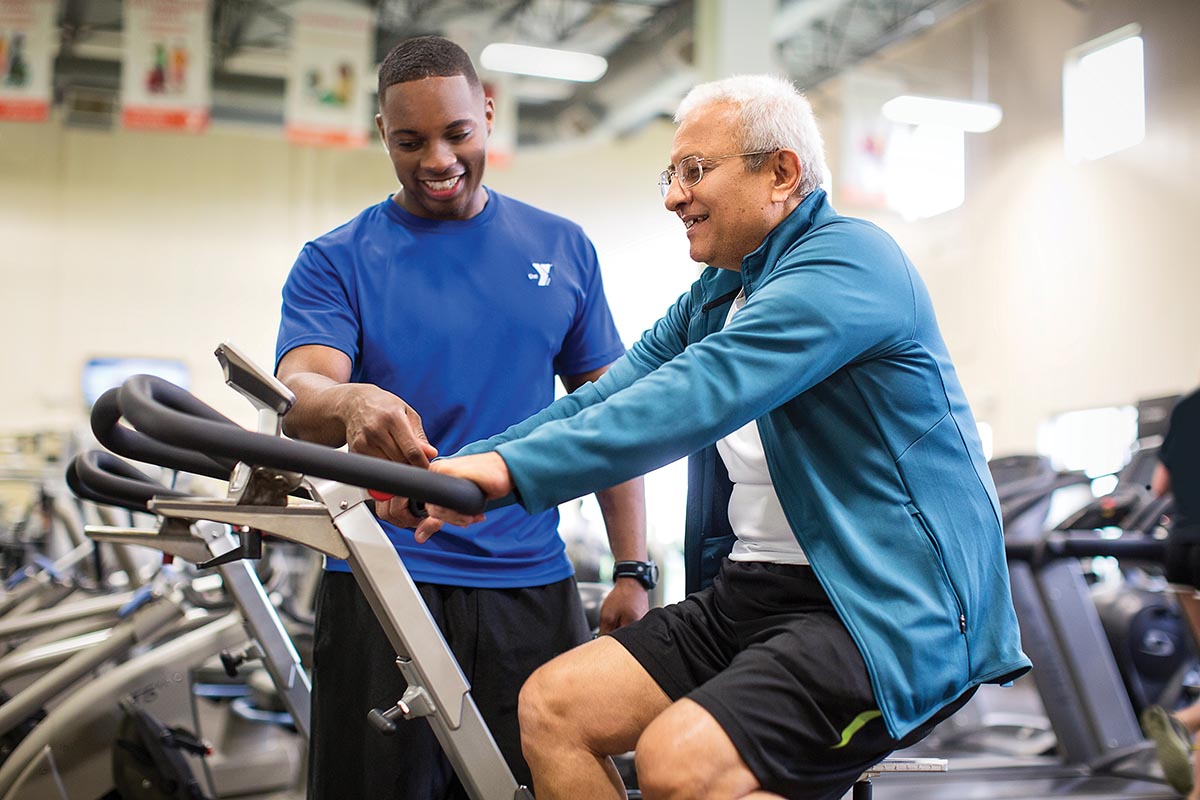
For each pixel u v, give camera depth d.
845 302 1.41
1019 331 11.23
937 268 12.05
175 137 11.91
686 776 1.29
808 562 1.50
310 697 1.99
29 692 2.71
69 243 11.59
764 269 1.58
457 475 1.29
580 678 1.50
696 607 1.60
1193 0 9.55
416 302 1.95
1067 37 10.80
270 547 3.58
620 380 1.82
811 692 1.37
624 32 11.83
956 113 10.80
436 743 1.88
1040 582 4.05
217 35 11.50
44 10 9.19
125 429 1.53
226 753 3.87
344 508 1.32
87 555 4.48
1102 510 4.21
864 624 1.40
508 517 1.95
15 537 5.45
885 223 11.77
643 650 1.53
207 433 1.13
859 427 1.47
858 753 1.42
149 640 2.83
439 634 1.36
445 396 1.94
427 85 1.87
